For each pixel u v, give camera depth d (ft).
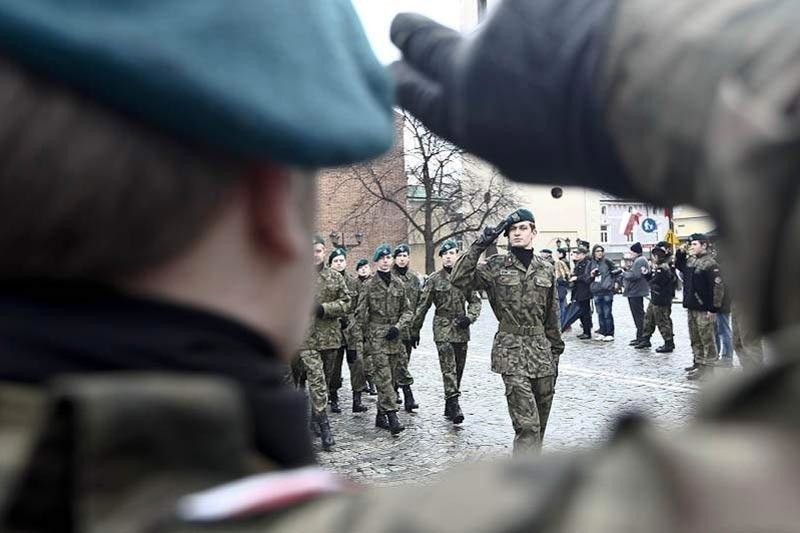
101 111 1.77
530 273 22.79
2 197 1.75
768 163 1.43
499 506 1.38
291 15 1.97
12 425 1.75
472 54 2.10
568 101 1.93
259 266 2.09
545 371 22.77
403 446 27.53
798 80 1.47
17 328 1.80
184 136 1.83
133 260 1.87
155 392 1.72
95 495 1.65
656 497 1.25
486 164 2.20
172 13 1.80
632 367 41.60
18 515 1.66
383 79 2.19
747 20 1.65
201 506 1.69
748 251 1.47
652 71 1.76
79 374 1.81
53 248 1.81
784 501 1.18
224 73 1.82
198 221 1.91
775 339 1.46
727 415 1.35
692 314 38.32
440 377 41.34
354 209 116.98
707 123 1.63
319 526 1.61
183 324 1.92
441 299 31.07
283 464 2.01
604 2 1.93
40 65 1.73
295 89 1.91
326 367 32.86
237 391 1.93
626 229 98.02
